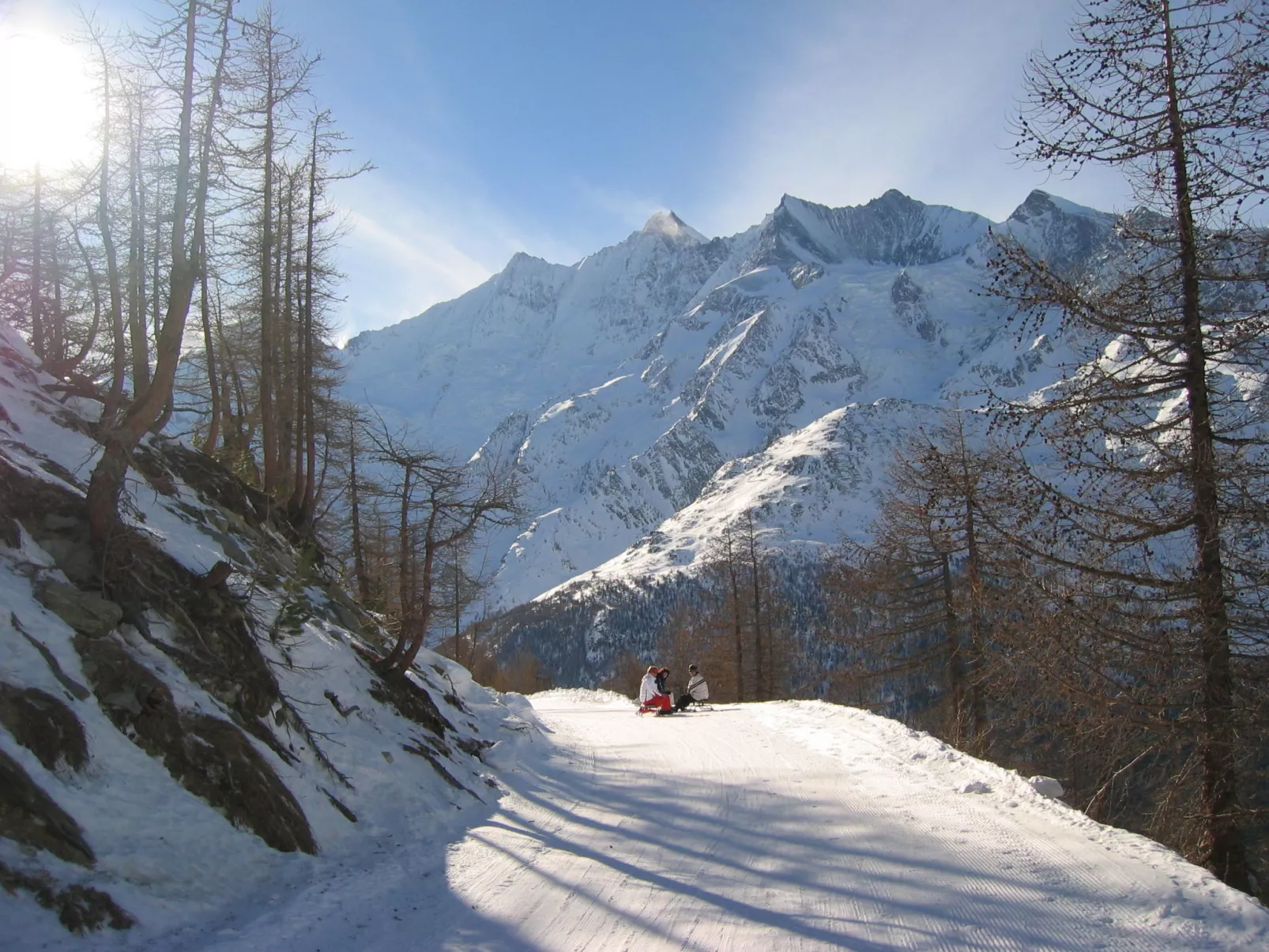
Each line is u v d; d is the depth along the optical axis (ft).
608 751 53.98
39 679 23.94
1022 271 35.40
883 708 85.76
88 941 18.65
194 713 27.84
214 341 75.46
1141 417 35.47
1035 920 22.41
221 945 19.79
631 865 27.99
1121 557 35.94
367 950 20.62
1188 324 34.37
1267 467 32.91
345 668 41.32
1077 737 38.06
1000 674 42.22
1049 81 34.83
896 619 77.92
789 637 136.46
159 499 42.34
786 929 21.95
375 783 34.45
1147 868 26.18
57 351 57.62
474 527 46.24
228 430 72.90
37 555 29.25
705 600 159.22
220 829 25.00
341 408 74.90
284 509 63.10
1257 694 33.78
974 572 61.67
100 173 50.03
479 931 22.09
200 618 32.58
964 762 42.22
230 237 60.54
